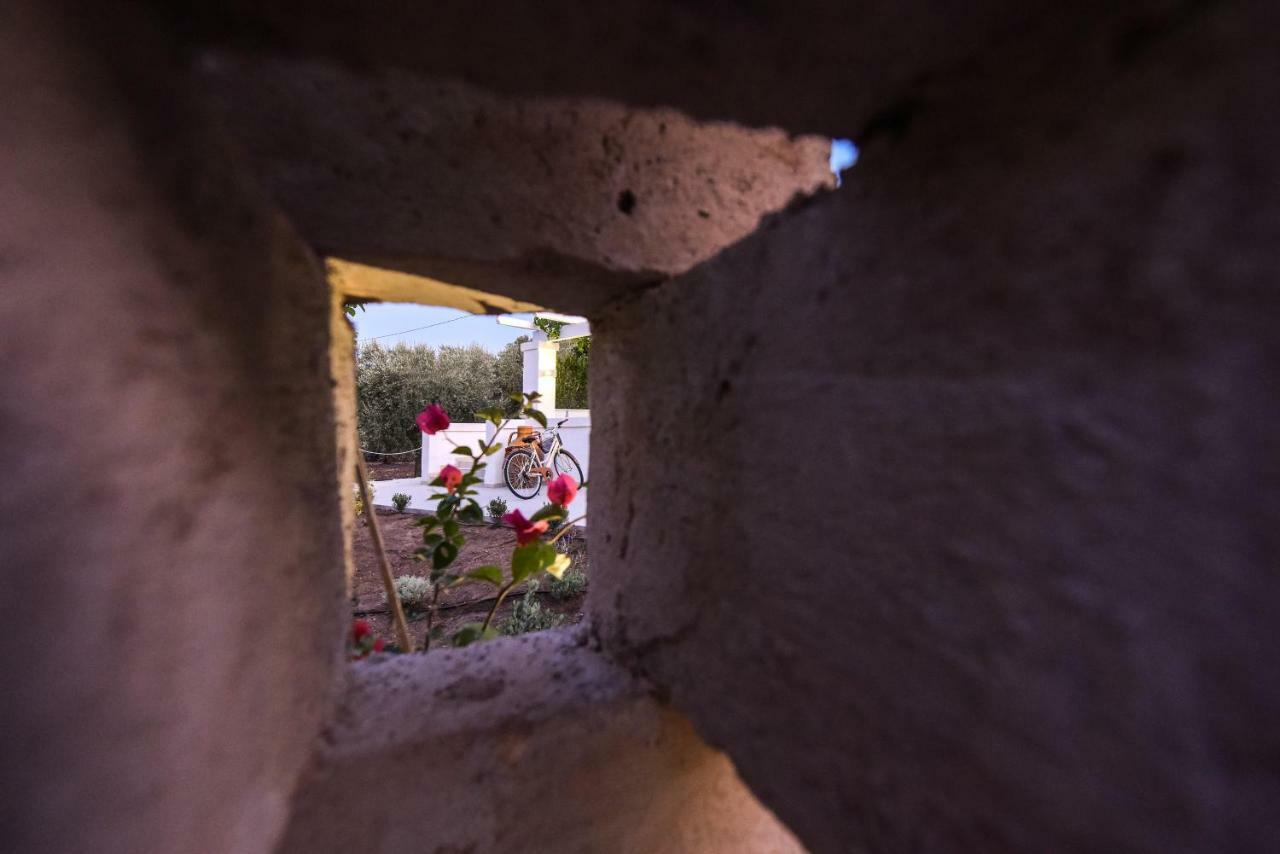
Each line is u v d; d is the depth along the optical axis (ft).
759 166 3.18
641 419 3.29
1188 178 1.03
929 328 1.56
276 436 2.10
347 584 3.38
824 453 1.94
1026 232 1.31
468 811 2.79
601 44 1.38
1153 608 1.10
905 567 1.64
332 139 2.08
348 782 2.53
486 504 23.38
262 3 1.34
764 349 2.26
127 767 1.20
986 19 1.24
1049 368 1.27
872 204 1.75
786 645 2.15
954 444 1.49
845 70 1.44
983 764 1.43
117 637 1.18
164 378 1.35
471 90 2.17
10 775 0.97
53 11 1.06
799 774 2.10
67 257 1.08
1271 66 0.92
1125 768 1.15
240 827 1.72
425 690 3.15
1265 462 0.95
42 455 1.03
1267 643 0.95
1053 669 1.27
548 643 3.79
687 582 2.83
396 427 44.14
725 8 1.23
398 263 2.89
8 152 0.95
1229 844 1.00
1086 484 1.20
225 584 1.62
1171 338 1.06
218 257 1.70
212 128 1.71
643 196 2.88
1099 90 1.17
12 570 0.97
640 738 3.19
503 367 49.98
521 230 2.64
